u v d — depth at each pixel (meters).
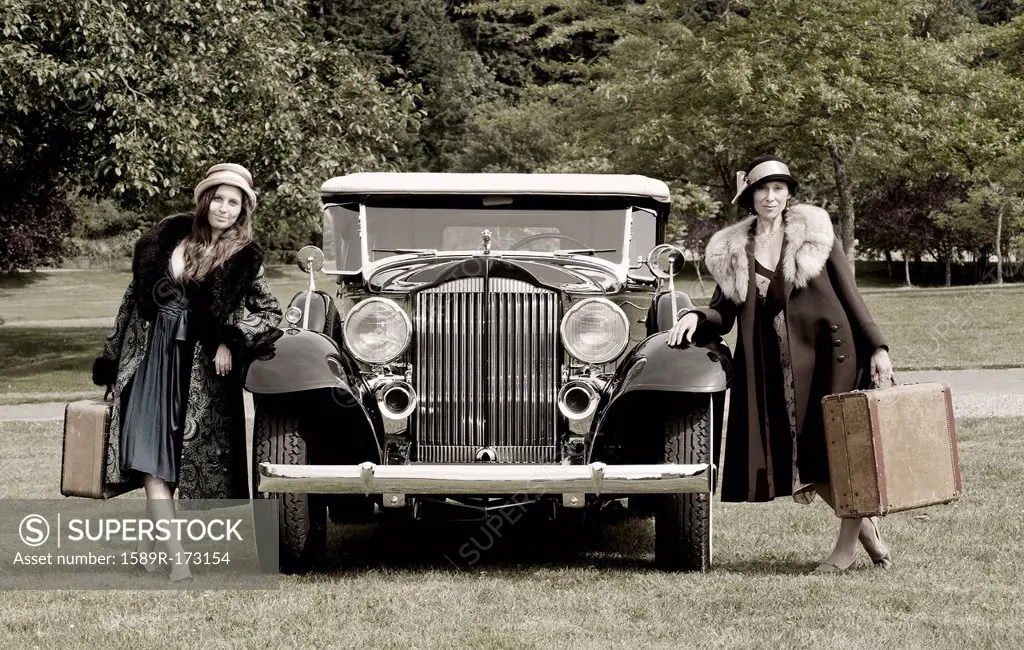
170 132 15.97
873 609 4.03
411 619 3.97
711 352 4.59
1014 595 4.21
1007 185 27.55
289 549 4.67
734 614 4.00
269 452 4.64
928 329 20.20
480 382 4.92
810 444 4.46
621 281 5.50
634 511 6.35
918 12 19.55
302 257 5.46
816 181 26.98
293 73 18.08
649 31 21.31
